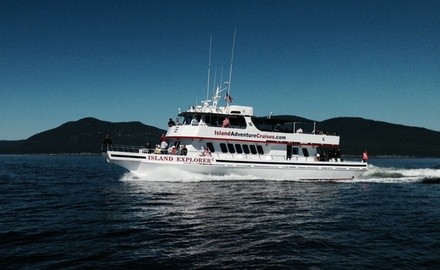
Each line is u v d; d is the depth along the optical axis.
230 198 22.95
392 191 29.27
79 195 25.44
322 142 34.66
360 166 35.59
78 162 106.00
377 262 11.38
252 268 10.73
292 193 25.91
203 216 17.73
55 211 19.22
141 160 29.48
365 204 22.47
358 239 14.02
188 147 30.53
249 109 32.34
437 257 11.89
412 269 10.78
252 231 14.93
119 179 38.25
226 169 30.88
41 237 13.83
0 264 10.80
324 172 34.00
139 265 10.79
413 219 17.97
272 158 32.56
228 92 33.16
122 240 13.43
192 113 30.94
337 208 20.86
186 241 13.34
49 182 36.28
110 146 30.23
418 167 81.88
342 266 10.99
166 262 11.08
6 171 56.69
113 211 18.97
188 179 30.47
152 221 16.58
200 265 10.89
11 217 17.70
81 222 16.44
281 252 12.25
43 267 10.55
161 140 33.28
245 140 31.50
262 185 29.05
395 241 13.78
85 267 10.57
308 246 13.00
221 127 30.80
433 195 27.31
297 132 33.84
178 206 20.22
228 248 12.59
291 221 17.00
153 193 24.70
